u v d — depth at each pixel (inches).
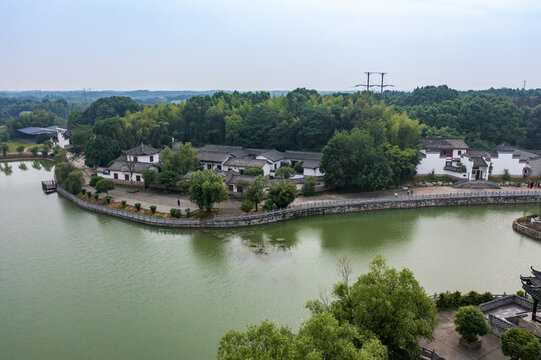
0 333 1375.5
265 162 3462.1
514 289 1603.1
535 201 2925.7
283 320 1412.4
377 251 2004.2
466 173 3395.7
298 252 2004.2
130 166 3422.7
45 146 5349.4
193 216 2501.2
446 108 4672.7
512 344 1050.1
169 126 5014.8
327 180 3112.7
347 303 1185.4
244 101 5433.1
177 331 1366.9
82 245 2146.9
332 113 4303.6
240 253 1999.3
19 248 2108.8
